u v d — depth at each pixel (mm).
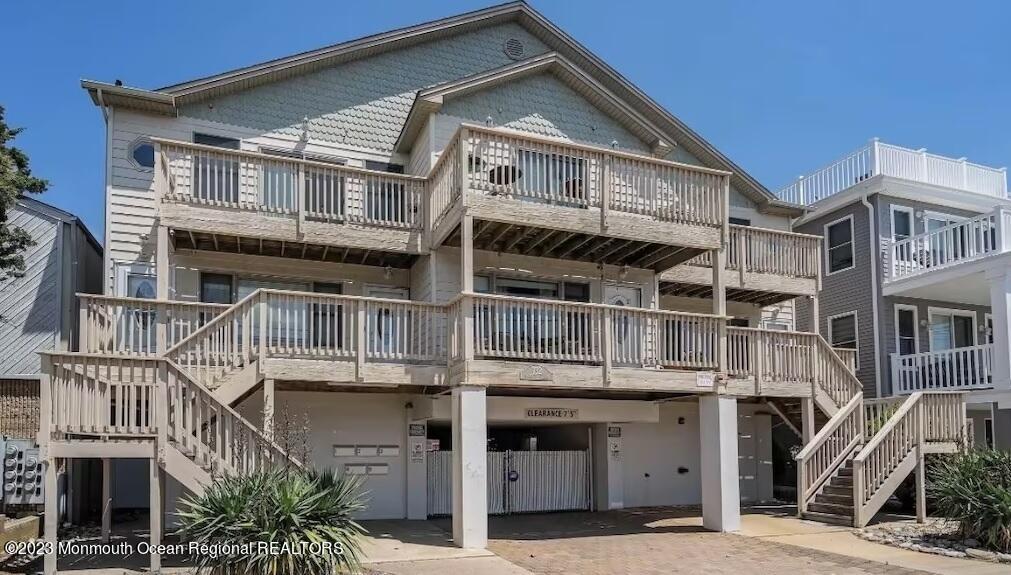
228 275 15227
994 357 18234
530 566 10742
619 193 14047
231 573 8594
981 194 23219
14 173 13305
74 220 15578
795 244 18797
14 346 14914
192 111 15594
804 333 16297
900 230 22438
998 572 10562
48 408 9859
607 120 18453
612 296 16812
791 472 22109
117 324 12539
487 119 16531
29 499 13211
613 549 12195
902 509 16703
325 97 16734
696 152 20203
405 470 15484
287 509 8859
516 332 12977
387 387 14344
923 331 22203
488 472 16703
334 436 15000
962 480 13172
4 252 13719
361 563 10344
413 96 17578
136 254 14797
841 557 11602
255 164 13914
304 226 14055
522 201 13219
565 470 17516
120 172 14922
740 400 17984
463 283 12656
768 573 10414
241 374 11828
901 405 15930
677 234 14359
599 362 13375
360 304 12555
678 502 18500
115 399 10492
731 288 17969
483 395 12414
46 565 9617
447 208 13820
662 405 18656
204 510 8961
